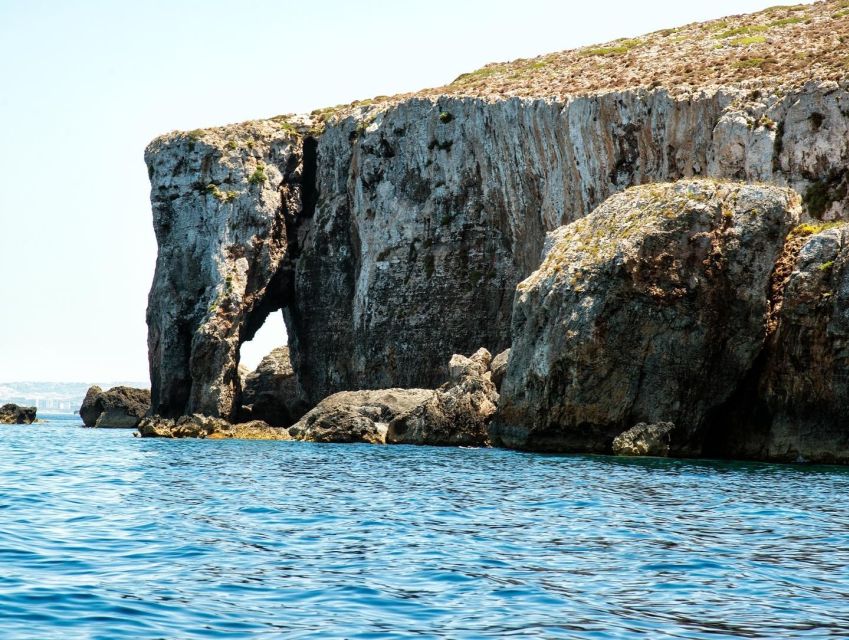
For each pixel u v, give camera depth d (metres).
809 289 49.00
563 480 36.97
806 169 61.06
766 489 34.22
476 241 79.06
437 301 80.06
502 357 65.19
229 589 16.72
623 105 70.00
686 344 51.81
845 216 59.47
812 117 61.25
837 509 28.53
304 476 38.72
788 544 22.00
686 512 27.41
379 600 16.11
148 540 21.42
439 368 79.56
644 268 52.44
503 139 76.75
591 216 58.94
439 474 39.69
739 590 17.16
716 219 52.31
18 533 21.88
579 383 53.28
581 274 54.28
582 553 20.55
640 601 16.25
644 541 22.16
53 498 29.11
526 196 76.06
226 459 48.88
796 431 49.69
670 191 54.56
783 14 99.38
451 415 63.44
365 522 24.89
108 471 40.22
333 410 70.50
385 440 67.19
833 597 16.70
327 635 13.99
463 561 19.48
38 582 16.86
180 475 38.62
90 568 18.20
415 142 82.06
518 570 18.64
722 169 64.19
